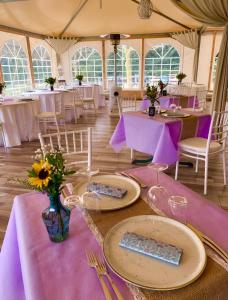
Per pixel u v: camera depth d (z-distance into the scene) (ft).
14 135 14.10
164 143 8.50
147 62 31.94
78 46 32.35
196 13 12.15
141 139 9.56
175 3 12.48
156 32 29.43
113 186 4.00
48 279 2.28
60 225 2.71
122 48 31.81
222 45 12.06
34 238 2.85
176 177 9.43
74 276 2.31
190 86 22.34
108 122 19.80
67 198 3.43
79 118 21.44
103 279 2.27
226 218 3.15
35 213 3.35
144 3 12.19
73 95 19.61
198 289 2.14
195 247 2.62
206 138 9.89
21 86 26.61
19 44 25.64
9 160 11.99
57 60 31.19
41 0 17.84
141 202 3.55
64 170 2.77
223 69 12.26
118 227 2.94
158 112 10.36
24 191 8.87
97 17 23.00
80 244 2.73
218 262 2.43
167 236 2.79
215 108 12.84
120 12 21.52
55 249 2.66
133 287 2.17
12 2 17.90
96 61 32.91
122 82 33.37
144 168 4.75
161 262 2.42
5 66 24.25
